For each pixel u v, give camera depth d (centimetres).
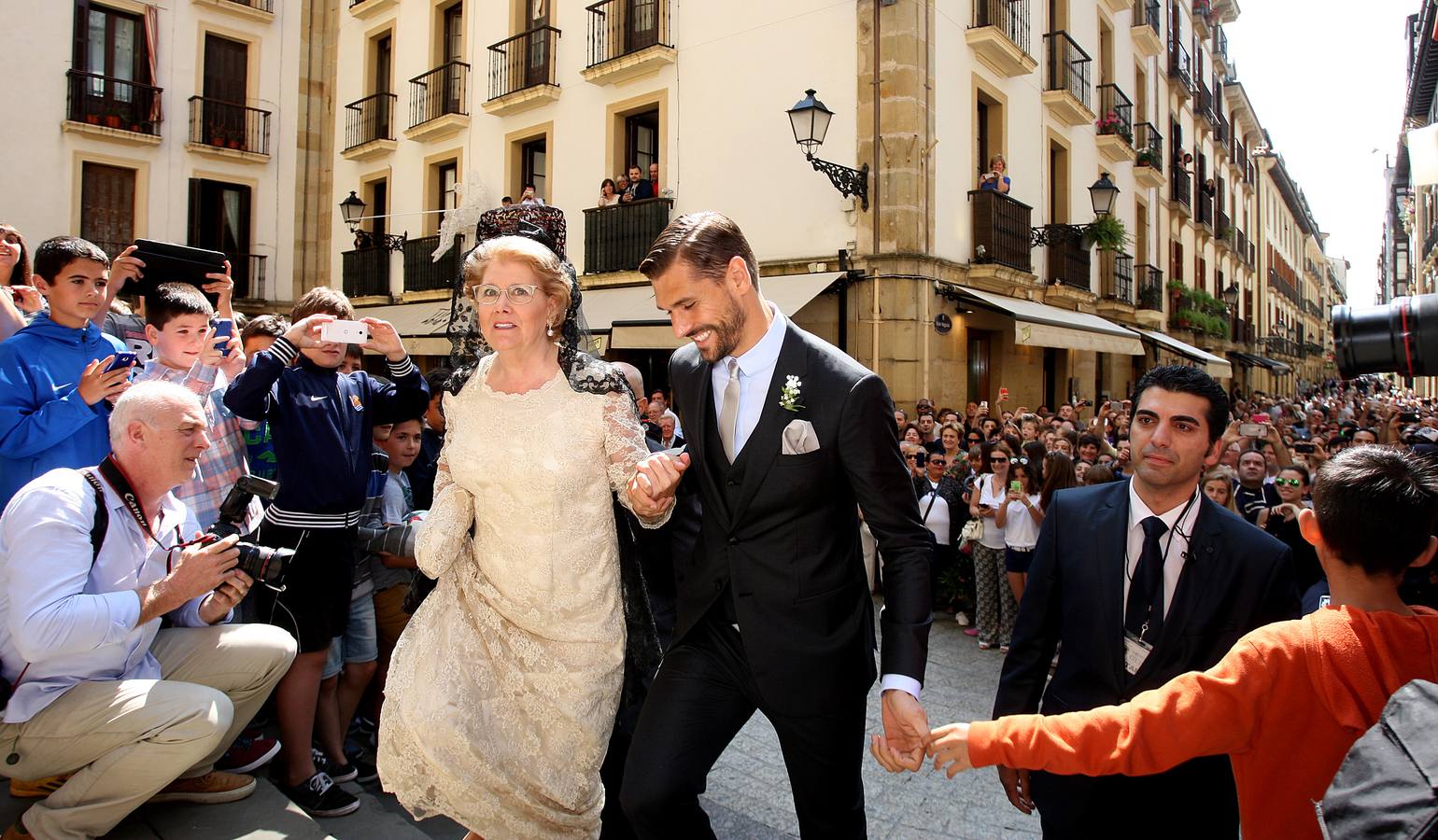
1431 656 141
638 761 200
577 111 1302
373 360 1564
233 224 1634
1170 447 196
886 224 1005
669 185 1194
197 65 1570
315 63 1727
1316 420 1448
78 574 240
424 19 1540
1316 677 145
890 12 999
